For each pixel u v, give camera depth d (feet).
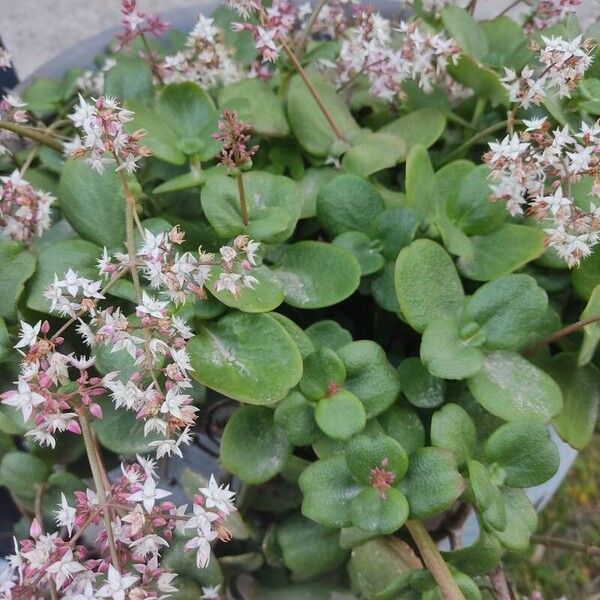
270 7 1.12
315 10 1.10
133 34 1.08
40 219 0.91
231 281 0.76
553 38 0.91
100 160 0.80
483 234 0.95
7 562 0.79
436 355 0.79
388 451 0.73
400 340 0.97
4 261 0.85
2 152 1.01
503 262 0.92
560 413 0.89
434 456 0.74
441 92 1.14
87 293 0.74
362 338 1.01
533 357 0.92
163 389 0.84
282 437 0.86
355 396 0.79
